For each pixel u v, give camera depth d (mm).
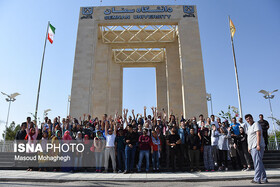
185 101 21516
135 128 10195
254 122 7316
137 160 10859
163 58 30938
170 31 26391
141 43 27109
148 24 23938
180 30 23422
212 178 7555
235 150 10508
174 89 25703
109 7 24250
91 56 22875
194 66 22406
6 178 7797
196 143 10180
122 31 26516
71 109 21516
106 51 26734
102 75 25906
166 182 7324
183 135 10484
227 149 10438
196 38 23188
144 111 12086
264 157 11805
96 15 24047
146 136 10008
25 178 7719
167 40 27094
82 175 8641
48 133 11648
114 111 29469
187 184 6902
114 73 31188
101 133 10422
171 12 23969
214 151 10594
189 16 23844
